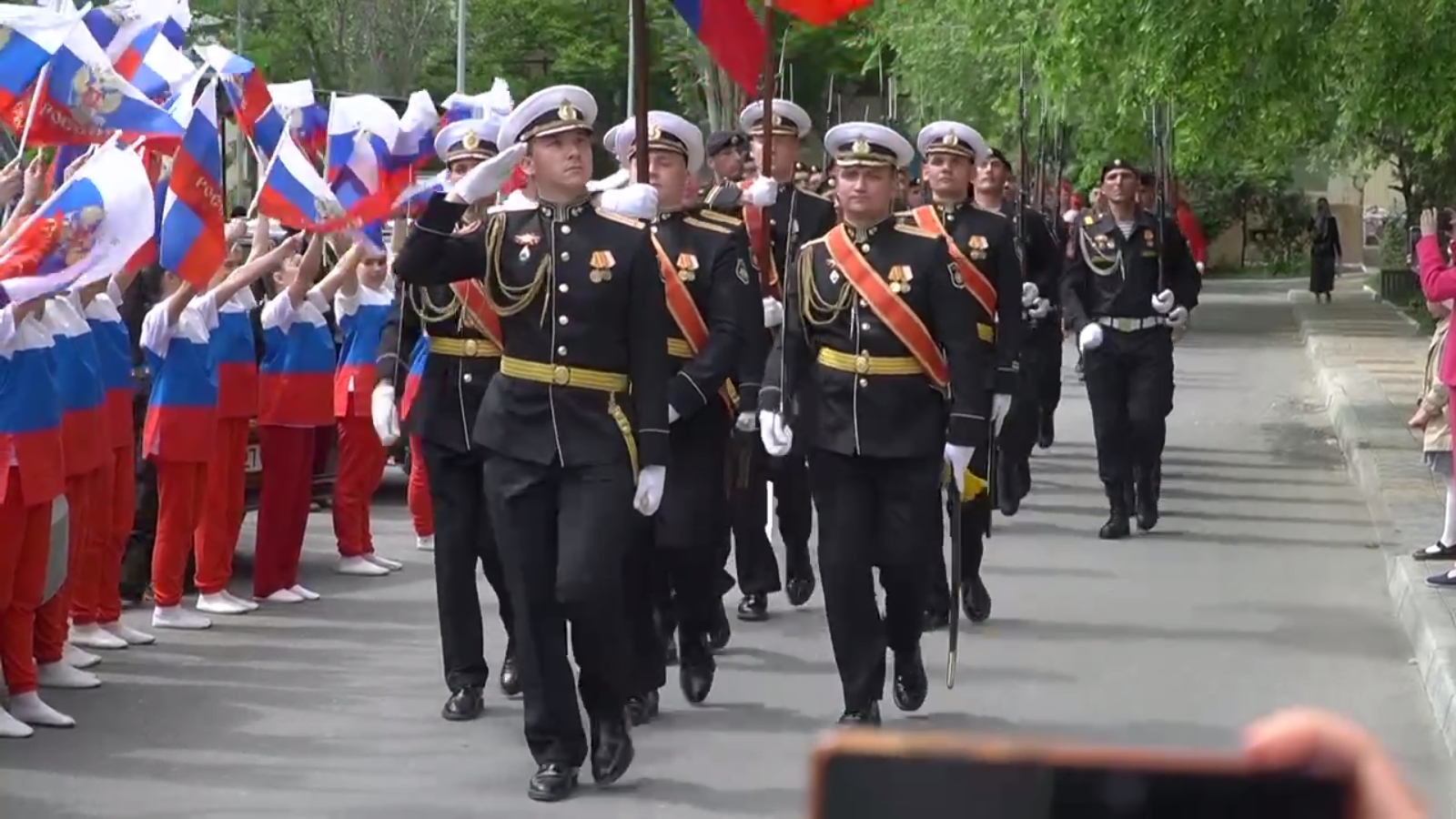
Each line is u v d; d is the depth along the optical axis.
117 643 11.09
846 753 1.46
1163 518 16.34
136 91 10.11
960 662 10.62
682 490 9.21
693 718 9.43
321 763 8.60
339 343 14.04
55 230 8.59
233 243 12.30
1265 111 20.55
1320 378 28.45
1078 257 15.15
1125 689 9.93
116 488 11.05
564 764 7.98
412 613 12.25
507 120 8.10
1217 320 42.88
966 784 1.44
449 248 7.79
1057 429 23.38
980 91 36.03
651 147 9.45
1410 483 17.05
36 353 8.92
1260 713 9.35
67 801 7.97
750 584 11.90
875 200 8.82
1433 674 9.76
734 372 9.12
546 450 7.75
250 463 13.52
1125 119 24.47
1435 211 12.50
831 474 8.78
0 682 9.84
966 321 8.71
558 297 7.79
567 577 7.71
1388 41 19.06
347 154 11.84
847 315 8.74
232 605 12.20
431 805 7.91
